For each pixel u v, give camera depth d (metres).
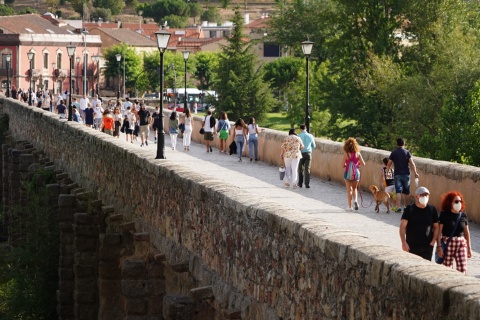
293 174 38.59
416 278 11.89
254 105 127.81
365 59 93.69
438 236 19.41
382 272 12.73
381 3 96.00
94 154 38.69
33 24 192.50
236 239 18.59
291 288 15.82
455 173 30.20
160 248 25.27
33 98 113.31
